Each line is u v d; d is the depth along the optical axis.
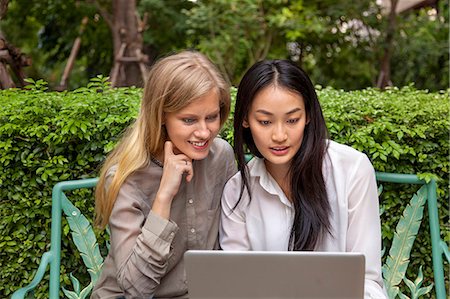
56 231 1.92
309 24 5.66
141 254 1.52
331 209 1.68
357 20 6.26
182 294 1.70
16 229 2.06
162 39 6.32
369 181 1.68
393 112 2.10
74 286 1.99
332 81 6.86
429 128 2.05
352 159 1.69
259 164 1.73
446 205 2.11
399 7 6.88
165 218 1.55
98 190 1.70
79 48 6.69
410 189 2.08
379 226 1.69
